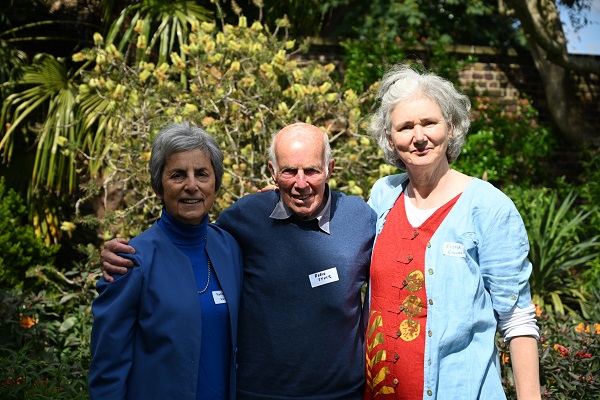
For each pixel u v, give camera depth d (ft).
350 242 9.11
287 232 9.09
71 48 28.55
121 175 19.44
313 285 8.85
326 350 8.77
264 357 8.83
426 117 8.28
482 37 38.83
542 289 21.47
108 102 21.80
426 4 38.47
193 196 8.28
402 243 8.63
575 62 28.07
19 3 27.45
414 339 8.29
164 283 7.98
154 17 24.64
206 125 18.47
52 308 19.06
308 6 30.40
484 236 8.20
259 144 19.40
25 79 24.22
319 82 21.84
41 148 23.73
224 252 8.74
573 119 29.25
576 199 28.55
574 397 12.91
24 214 24.32
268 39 21.38
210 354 8.17
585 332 14.29
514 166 28.86
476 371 8.10
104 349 7.74
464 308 8.13
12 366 12.60
